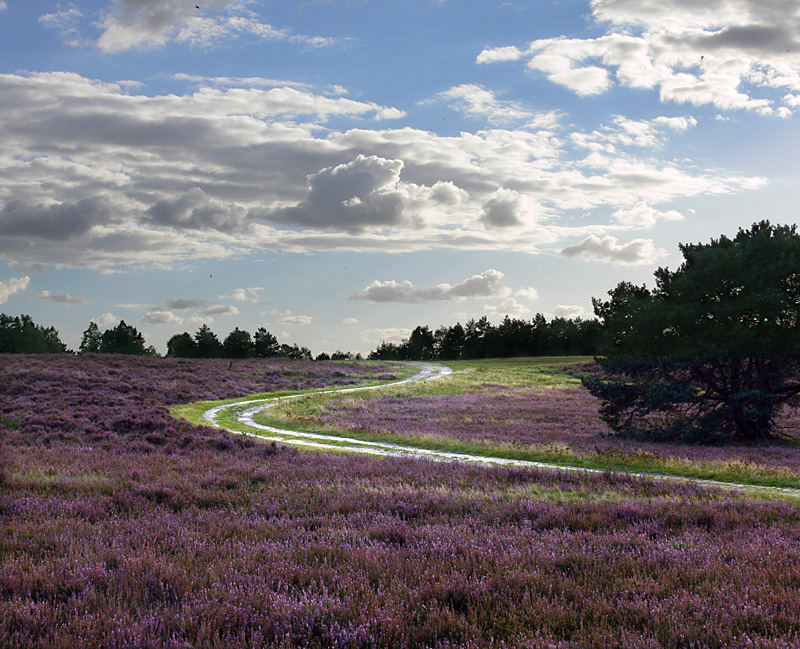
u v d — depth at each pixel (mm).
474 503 11672
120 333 155625
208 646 4691
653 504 11461
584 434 34031
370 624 5188
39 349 145250
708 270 32312
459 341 182125
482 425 39906
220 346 161125
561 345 163250
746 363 33562
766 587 6117
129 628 4938
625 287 39969
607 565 7004
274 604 5551
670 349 33281
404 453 26812
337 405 54188
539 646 4770
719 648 4863
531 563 7055
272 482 14711
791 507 11320
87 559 7031
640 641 4785
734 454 24484
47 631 4984
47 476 14406
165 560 7000
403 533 8672
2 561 7020
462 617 5230
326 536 8539
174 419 31344
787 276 31125
